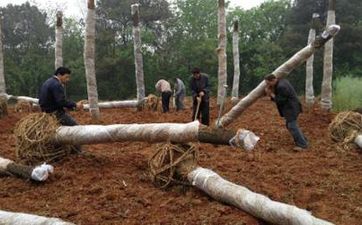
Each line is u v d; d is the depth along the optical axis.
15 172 7.52
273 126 12.84
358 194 7.07
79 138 7.96
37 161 8.23
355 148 9.88
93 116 13.63
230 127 12.58
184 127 7.07
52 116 8.30
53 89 8.27
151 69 38.75
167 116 15.11
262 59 36.81
